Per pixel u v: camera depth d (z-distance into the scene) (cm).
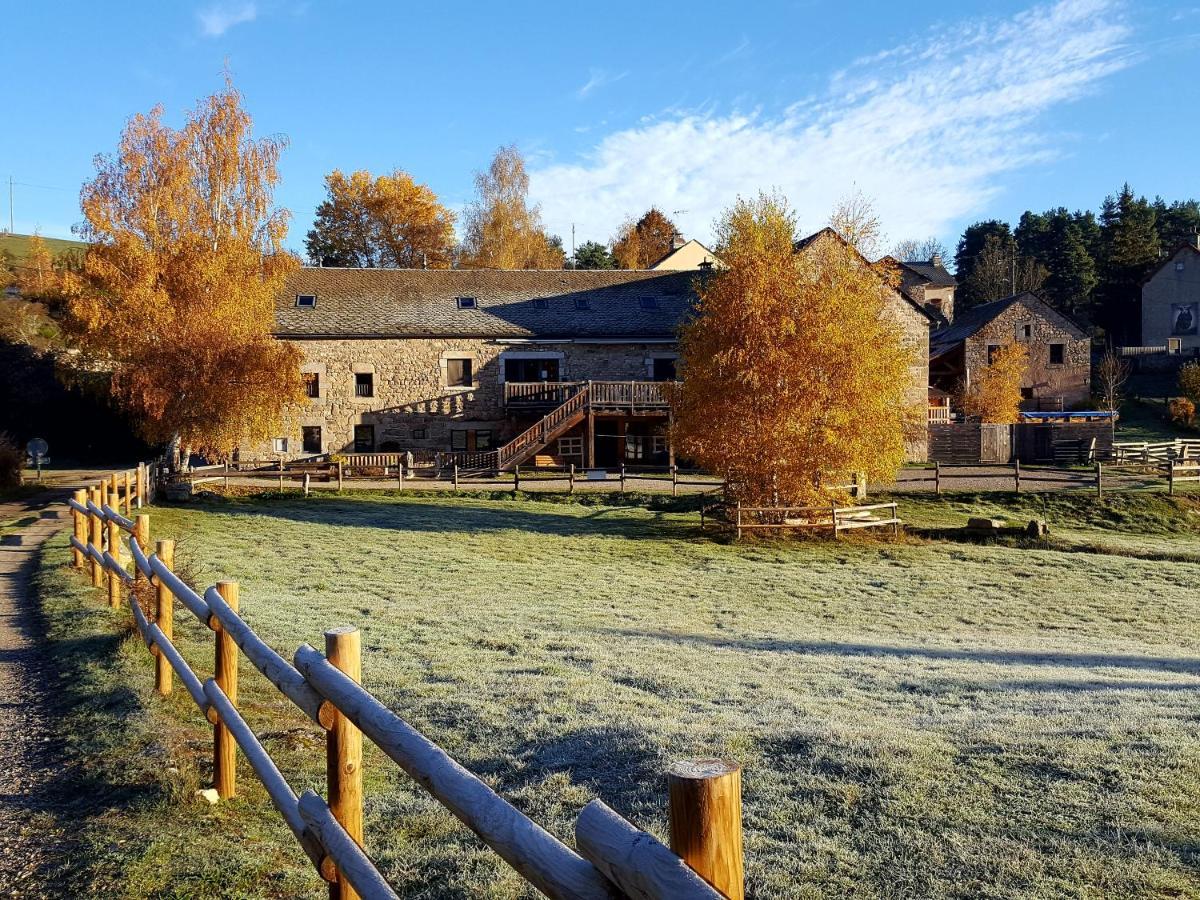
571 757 573
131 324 2762
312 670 323
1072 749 564
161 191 2864
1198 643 1292
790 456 2244
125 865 390
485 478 3209
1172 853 412
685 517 2528
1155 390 5931
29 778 510
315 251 5994
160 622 672
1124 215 8381
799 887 388
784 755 566
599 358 3762
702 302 2380
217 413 2775
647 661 911
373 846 441
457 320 3766
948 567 1900
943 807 472
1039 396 5122
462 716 670
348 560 1691
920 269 6334
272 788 370
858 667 923
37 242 6147
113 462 4225
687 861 148
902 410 2322
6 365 4350
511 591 1448
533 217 6050
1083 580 1788
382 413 3647
